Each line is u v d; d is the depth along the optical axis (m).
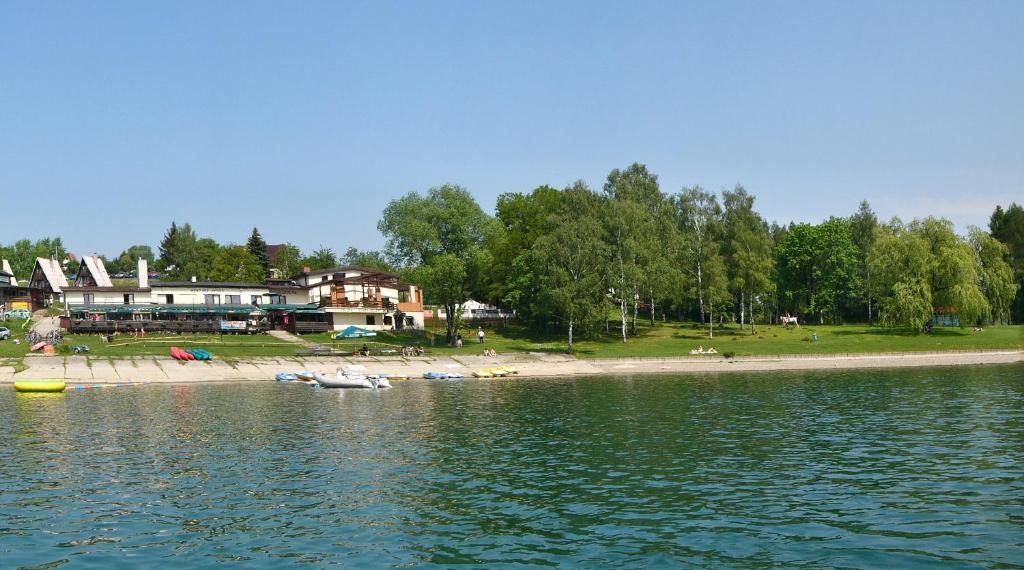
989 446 39.41
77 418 52.78
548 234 119.56
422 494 31.55
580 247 104.50
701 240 124.38
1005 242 145.75
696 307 149.12
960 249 109.06
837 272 136.62
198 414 54.91
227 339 104.12
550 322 119.31
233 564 23.38
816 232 140.00
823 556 23.45
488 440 43.88
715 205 132.38
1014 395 59.81
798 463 36.47
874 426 46.50
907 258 110.12
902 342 105.69
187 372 81.31
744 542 24.88
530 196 141.75
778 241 167.25
